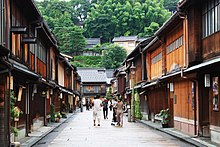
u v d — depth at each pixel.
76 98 81.81
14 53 16.66
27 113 20.41
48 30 24.25
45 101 28.77
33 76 17.41
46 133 22.14
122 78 64.75
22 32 15.78
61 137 20.73
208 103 19.00
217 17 15.98
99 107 30.14
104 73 106.81
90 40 115.12
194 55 18.09
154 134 22.34
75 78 73.25
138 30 106.94
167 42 26.31
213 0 16.55
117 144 17.25
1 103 13.77
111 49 106.69
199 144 16.12
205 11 17.64
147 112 37.16
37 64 24.20
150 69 34.75
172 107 25.97
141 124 32.28
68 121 36.84
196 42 18.11
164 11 100.62
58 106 41.28
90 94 105.12
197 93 19.20
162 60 27.09
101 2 120.62
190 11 18.70
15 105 17.03
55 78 37.34
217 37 15.95
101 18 115.25
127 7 110.88
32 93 22.19
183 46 21.20
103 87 105.19
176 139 19.31
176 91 24.42
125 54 105.12
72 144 17.30
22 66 16.98
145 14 105.69
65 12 116.31
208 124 19.05
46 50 30.09
